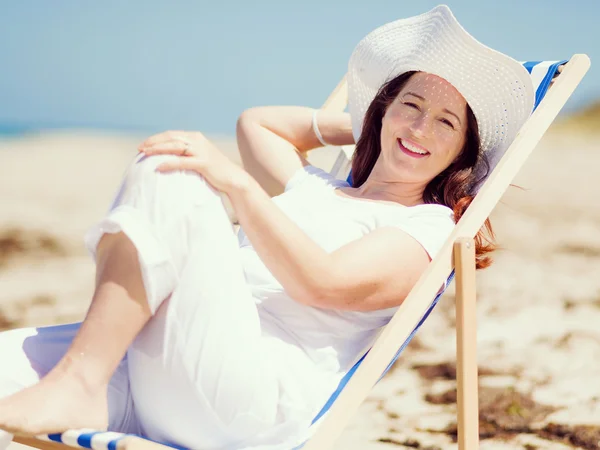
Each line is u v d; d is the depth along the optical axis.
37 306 4.67
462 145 2.35
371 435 3.02
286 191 2.53
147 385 1.75
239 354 1.75
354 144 2.79
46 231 6.71
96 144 15.59
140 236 1.67
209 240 1.74
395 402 3.33
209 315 1.73
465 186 2.37
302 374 1.92
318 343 2.01
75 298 4.86
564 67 2.37
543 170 10.25
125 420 1.83
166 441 1.82
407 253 2.02
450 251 2.01
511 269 5.37
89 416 1.69
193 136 1.83
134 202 1.73
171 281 1.72
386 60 2.44
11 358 1.86
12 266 5.59
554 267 5.44
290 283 1.87
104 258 1.71
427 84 2.32
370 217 2.18
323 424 1.79
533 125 2.23
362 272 1.93
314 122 2.68
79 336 1.70
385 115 2.37
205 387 1.73
